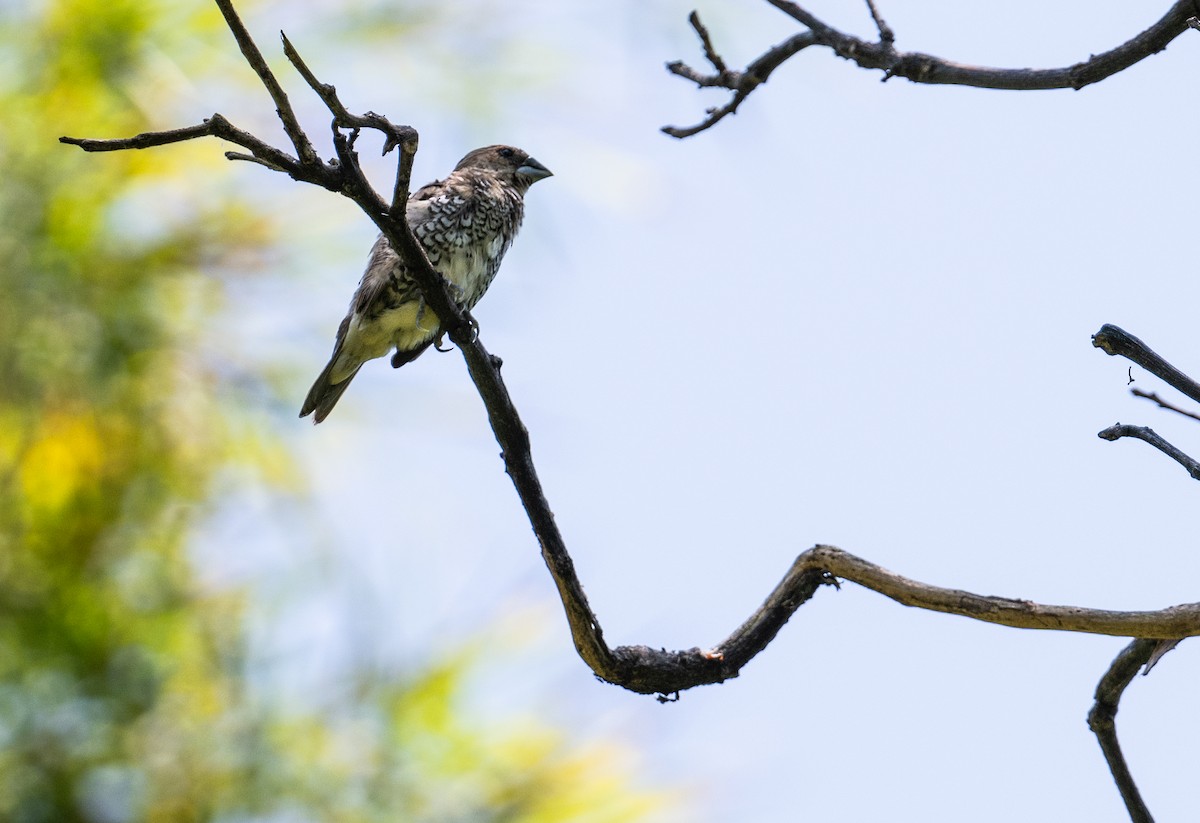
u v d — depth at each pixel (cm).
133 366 764
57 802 659
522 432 578
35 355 756
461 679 656
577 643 561
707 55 743
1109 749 574
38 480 729
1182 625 488
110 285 770
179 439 764
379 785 644
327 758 655
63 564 711
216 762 657
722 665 561
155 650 691
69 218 770
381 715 652
